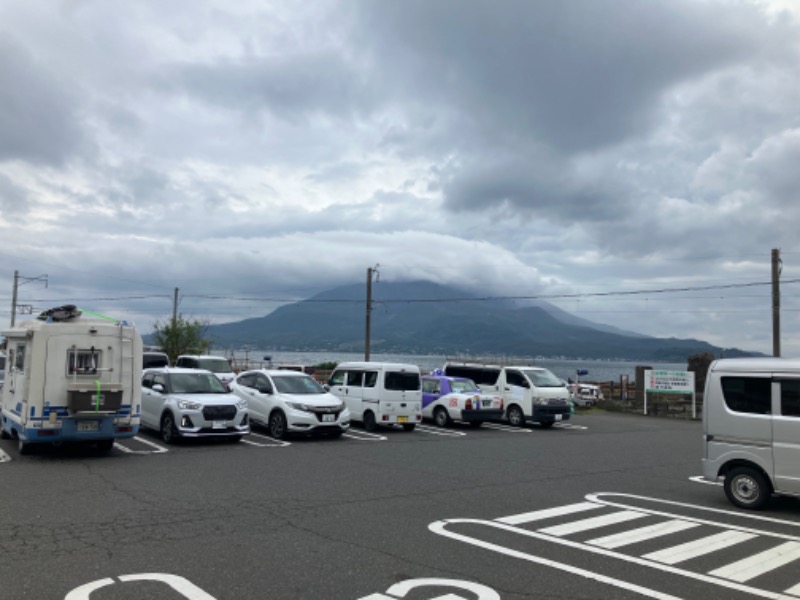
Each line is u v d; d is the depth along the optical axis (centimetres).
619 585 538
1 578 522
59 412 1145
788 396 848
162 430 1416
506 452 1400
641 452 1488
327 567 567
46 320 1230
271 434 1541
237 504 817
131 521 721
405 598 494
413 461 1222
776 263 2770
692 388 2645
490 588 522
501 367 2138
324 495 886
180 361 2672
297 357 13400
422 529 711
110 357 1195
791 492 830
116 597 483
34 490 885
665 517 805
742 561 616
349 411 1741
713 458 909
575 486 1012
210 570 552
